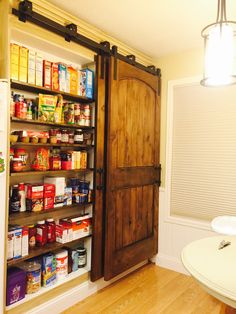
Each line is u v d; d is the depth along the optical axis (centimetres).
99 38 229
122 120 246
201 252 141
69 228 216
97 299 229
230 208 258
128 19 216
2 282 163
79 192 231
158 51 282
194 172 281
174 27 229
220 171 264
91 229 234
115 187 241
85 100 234
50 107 201
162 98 299
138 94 266
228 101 259
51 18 191
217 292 104
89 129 237
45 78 200
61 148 231
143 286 253
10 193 188
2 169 159
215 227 213
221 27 120
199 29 232
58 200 211
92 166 235
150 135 284
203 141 274
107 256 235
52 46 200
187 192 286
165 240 296
